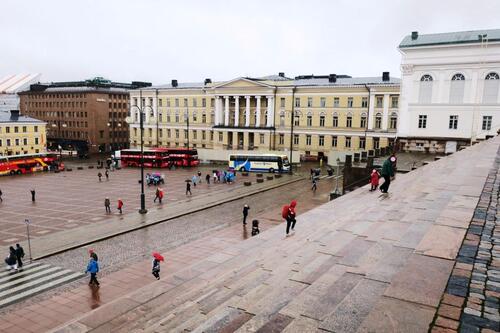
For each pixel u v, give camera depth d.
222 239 27.50
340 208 15.37
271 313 6.06
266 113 81.31
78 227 30.64
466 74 50.50
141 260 23.36
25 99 117.81
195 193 45.12
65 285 19.70
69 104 107.44
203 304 7.53
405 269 6.14
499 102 49.34
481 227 8.33
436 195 13.17
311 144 76.69
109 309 11.37
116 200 41.19
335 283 6.79
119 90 110.25
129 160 73.38
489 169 17.98
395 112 67.38
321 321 5.42
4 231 29.77
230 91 82.62
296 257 9.23
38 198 42.75
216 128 84.81
